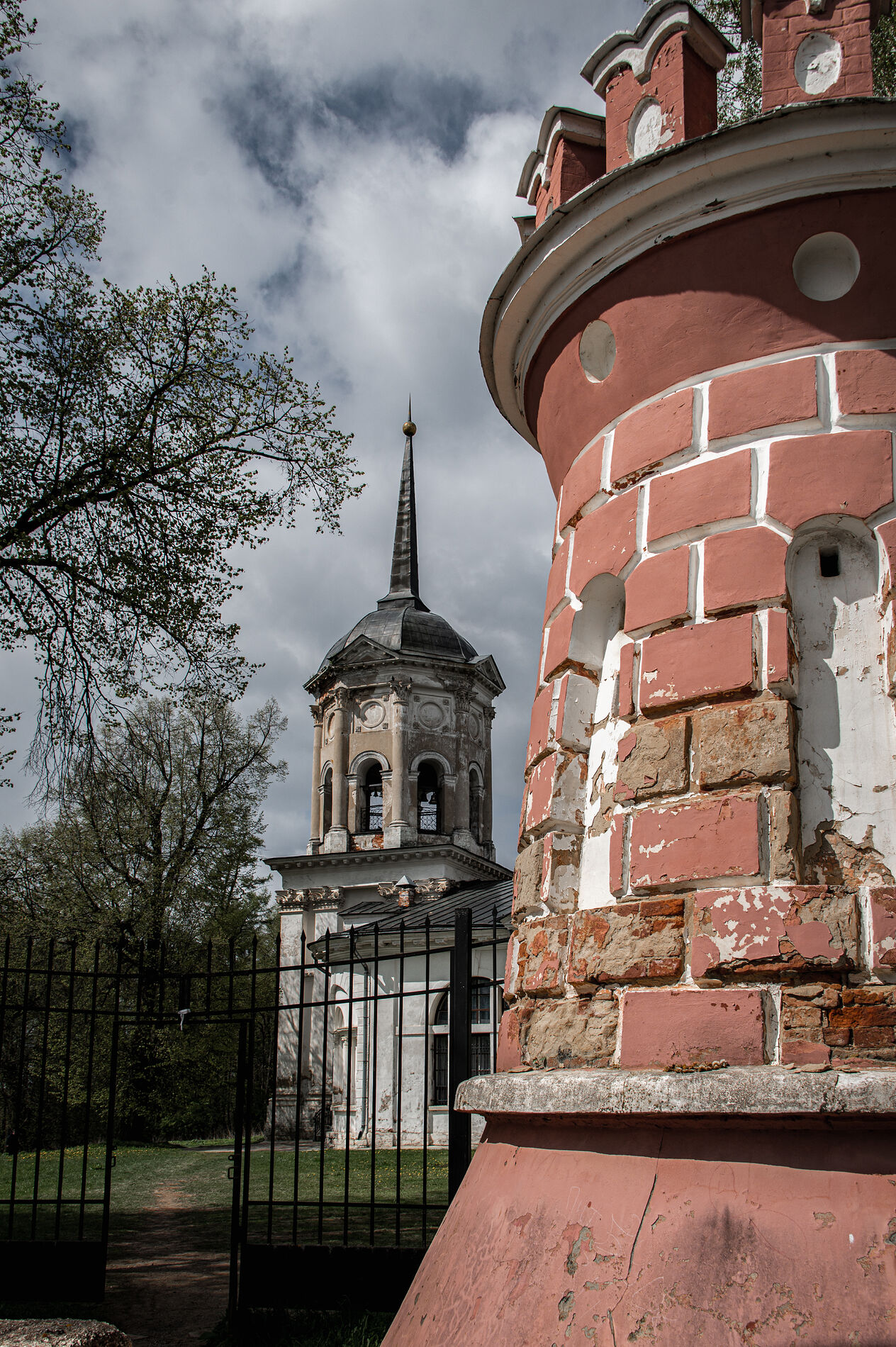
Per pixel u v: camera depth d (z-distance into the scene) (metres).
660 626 4.17
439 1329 3.78
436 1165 19.38
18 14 13.03
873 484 3.92
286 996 34.25
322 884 36.25
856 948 3.51
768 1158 3.32
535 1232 3.68
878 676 3.87
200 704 17.12
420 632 39.38
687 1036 3.64
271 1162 7.55
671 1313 3.18
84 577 14.12
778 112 3.98
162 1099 29.80
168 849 33.56
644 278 4.50
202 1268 10.58
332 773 37.97
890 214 4.08
